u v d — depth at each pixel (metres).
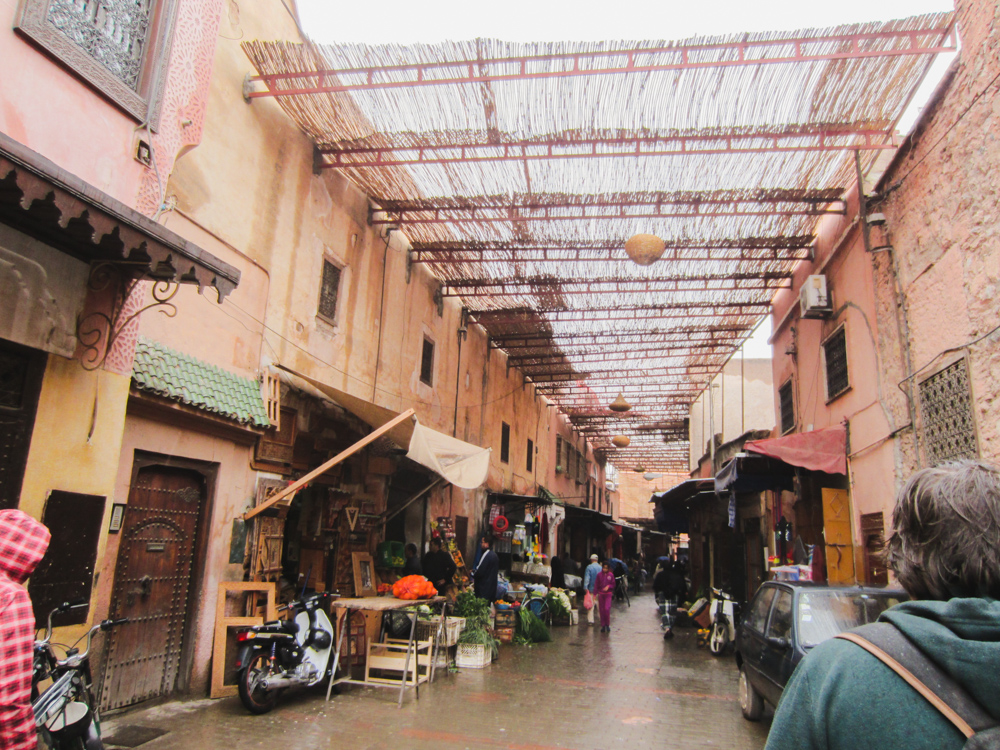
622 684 8.84
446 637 9.28
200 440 6.85
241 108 7.86
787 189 9.44
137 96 5.27
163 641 6.41
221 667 6.80
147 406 6.04
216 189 7.41
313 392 9.22
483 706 7.19
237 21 7.86
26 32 4.33
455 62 7.22
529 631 12.45
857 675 1.17
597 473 37.94
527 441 22.17
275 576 7.91
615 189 9.46
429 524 13.88
